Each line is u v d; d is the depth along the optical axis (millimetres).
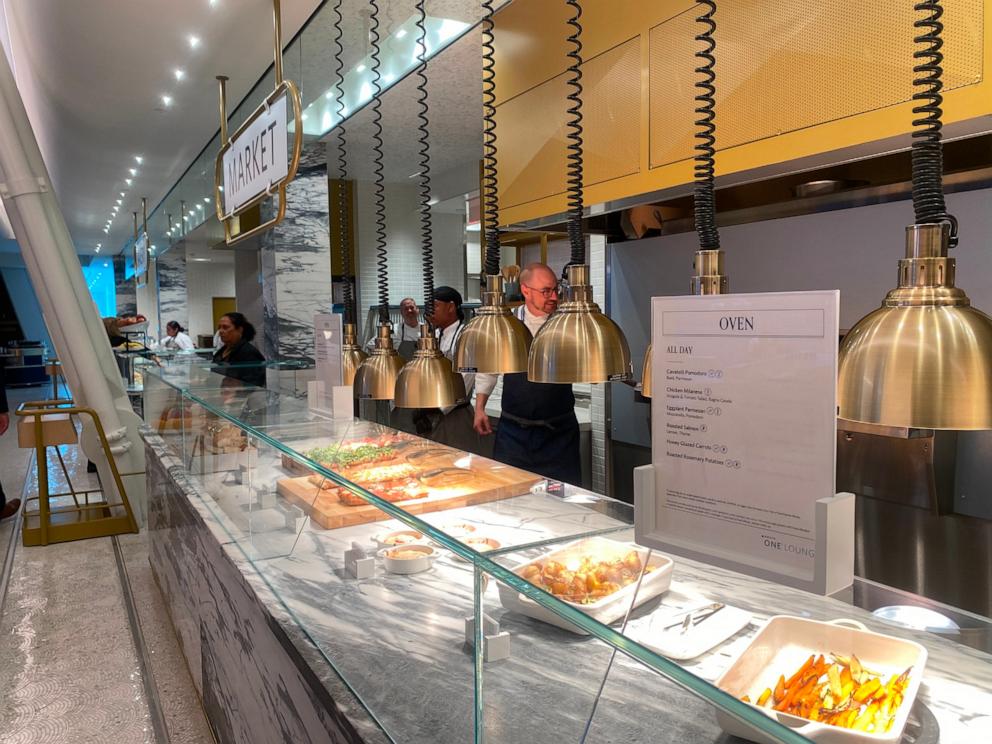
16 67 5133
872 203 2188
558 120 2369
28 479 7121
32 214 4832
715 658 970
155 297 12375
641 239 3031
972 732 854
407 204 7293
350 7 3174
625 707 912
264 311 5527
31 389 17656
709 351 877
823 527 751
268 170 3203
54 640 3492
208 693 2684
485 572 1089
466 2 3061
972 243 1956
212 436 2906
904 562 2098
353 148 5637
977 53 1326
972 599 1968
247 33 3713
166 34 3730
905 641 992
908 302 752
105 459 5414
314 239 5336
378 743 1138
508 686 1026
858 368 759
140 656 3322
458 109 4523
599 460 4164
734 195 2326
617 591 1084
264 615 1754
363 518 1581
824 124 1599
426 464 2066
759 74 1738
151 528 4309
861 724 874
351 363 2637
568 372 1287
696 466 903
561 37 2334
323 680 1347
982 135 1438
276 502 2025
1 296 22109
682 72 1933
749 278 2607
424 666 1239
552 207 2430
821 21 1592
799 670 988
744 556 852
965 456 1968
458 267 7477
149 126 5766
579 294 1345
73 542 5082
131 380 8281
